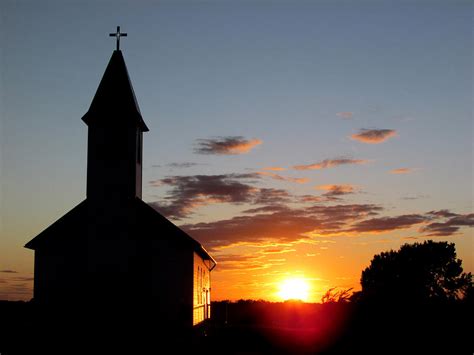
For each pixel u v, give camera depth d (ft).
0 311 126.62
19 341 105.60
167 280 115.96
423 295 80.79
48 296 115.75
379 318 79.30
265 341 106.93
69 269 116.67
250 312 174.09
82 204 119.24
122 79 123.54
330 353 82.12
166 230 117.60
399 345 77.05
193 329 115.24
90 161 120.26
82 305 114.93
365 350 78.79
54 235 118.11
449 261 143.64
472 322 76.33
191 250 117.39
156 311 114.52
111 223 117.70
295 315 152.15
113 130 120.78
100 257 116.57
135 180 120.06
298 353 90.17
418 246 147.74
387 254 142.00
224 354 96.07
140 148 126.72
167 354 97.25
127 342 106.73
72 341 106.42
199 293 131.85
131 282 115.55
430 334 76.38
